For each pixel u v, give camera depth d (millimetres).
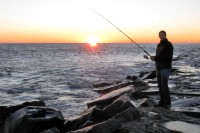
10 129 6242
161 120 6605
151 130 5750
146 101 8914
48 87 18062
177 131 5754
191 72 22062
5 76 25750
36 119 6273
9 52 100688
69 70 30688
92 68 33031
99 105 10102
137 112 6816
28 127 6156
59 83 19922
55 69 32344
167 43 8000
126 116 6508
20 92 16312
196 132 5723
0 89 17438
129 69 31203
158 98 10664
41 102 8289
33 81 21562
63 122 6715
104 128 5320
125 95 9141
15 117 6582
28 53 93312
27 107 6957
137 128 5852
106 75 25016
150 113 7277
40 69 32812
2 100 13891
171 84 14531
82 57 65438
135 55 77625
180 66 30406
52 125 6426
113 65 38031
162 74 8062
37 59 56781
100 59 55844
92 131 5211
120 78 22391
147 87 13414
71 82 20219
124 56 70812
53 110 6977
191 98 9953
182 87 13258
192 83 14938
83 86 18016
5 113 6402
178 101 9258
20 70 31969
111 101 10070
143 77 19328
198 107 8336
